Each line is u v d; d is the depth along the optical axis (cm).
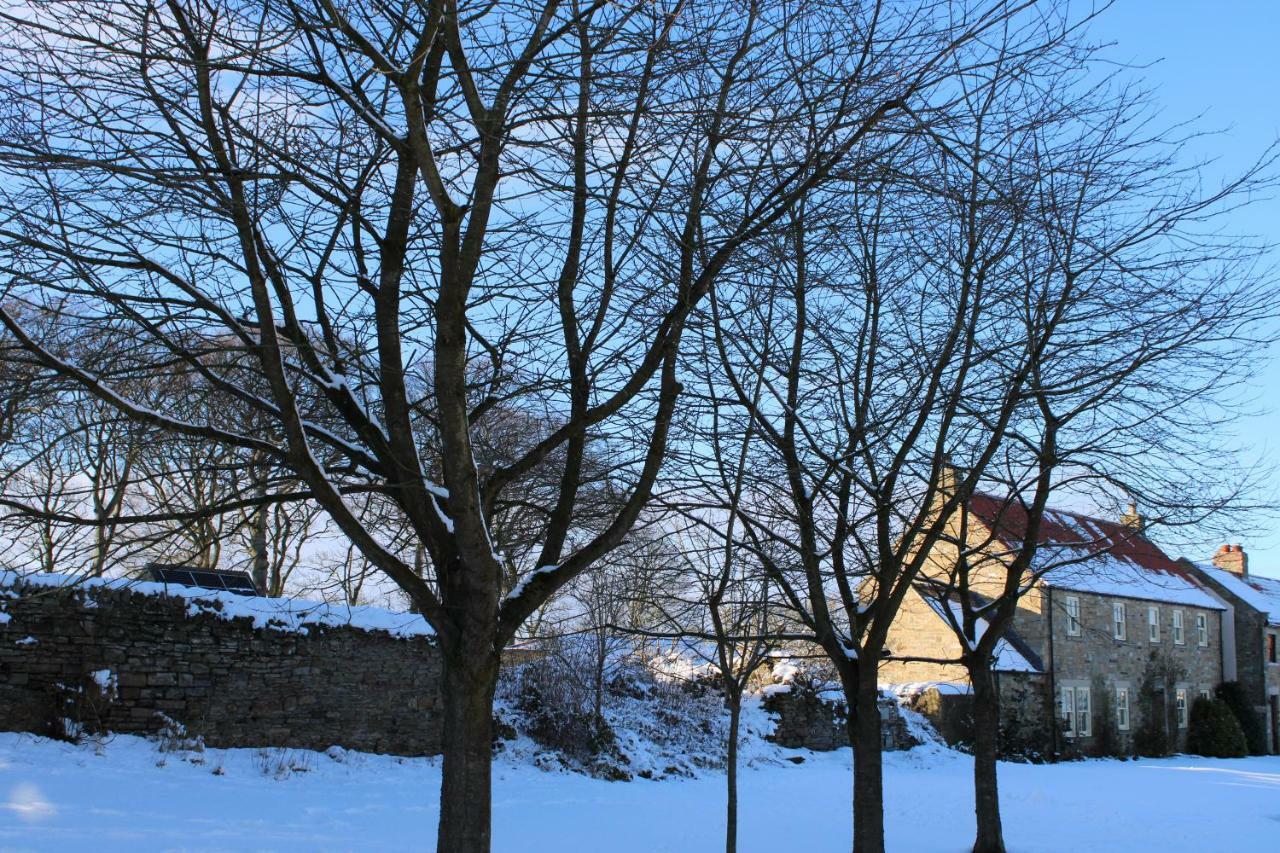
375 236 704
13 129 628
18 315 743
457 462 593
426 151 584
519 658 2306
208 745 1568
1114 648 3697
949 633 3281
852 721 992
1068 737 3388
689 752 2306
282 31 607
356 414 724
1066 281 974
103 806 1177
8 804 1115
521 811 1565
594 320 805
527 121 652
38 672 1422
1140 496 1182
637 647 2308
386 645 1834
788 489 1035
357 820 1320
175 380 803
